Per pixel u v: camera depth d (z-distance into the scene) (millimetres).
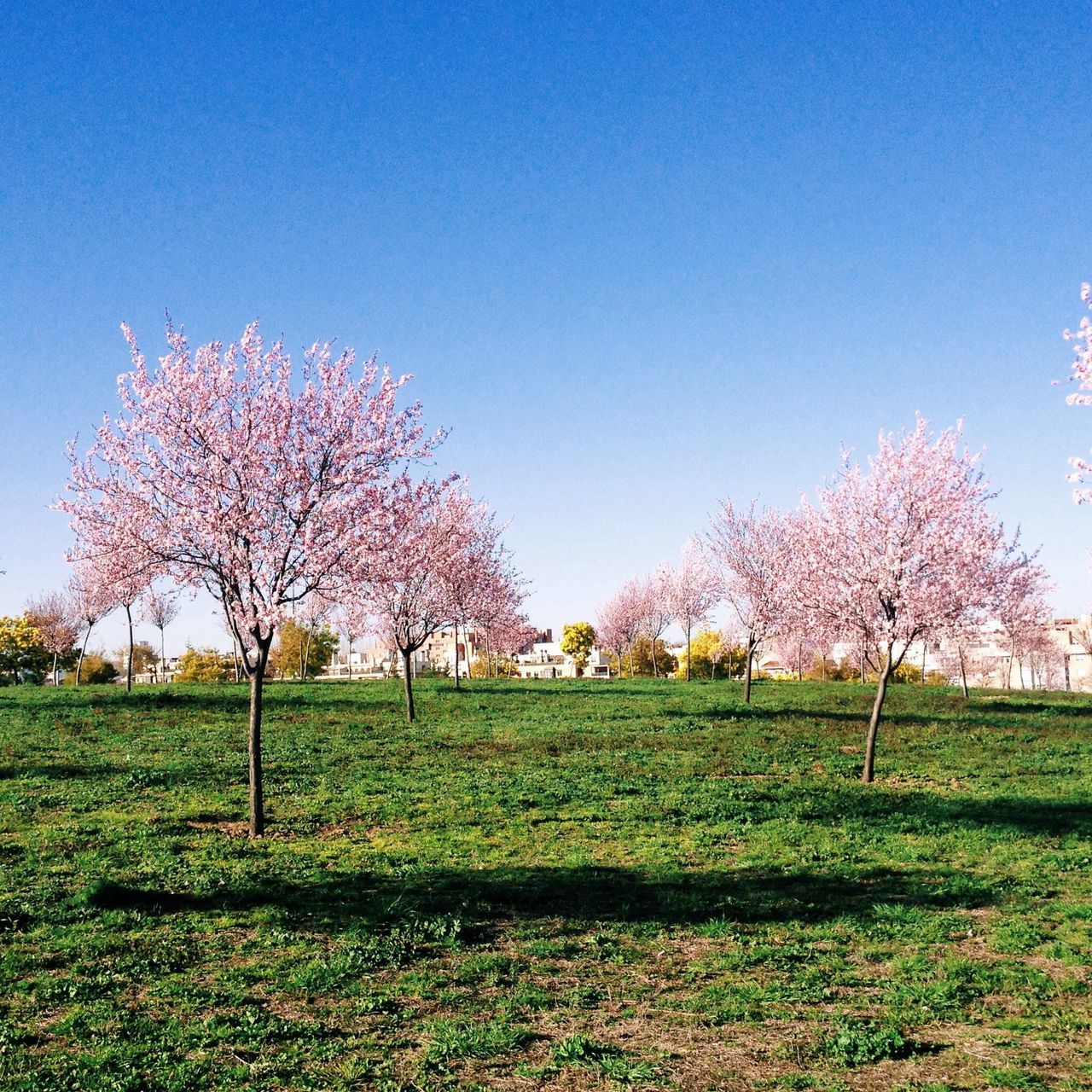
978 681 91000
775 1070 8938
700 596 79188
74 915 13305
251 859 16750
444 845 18094
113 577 18969
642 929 13234
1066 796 23500
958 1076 8742
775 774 26859
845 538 27188
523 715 40406
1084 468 15484
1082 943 12445
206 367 19469
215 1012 10258
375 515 19516
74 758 27656
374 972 11578
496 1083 8672
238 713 39406
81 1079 8562
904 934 12938
